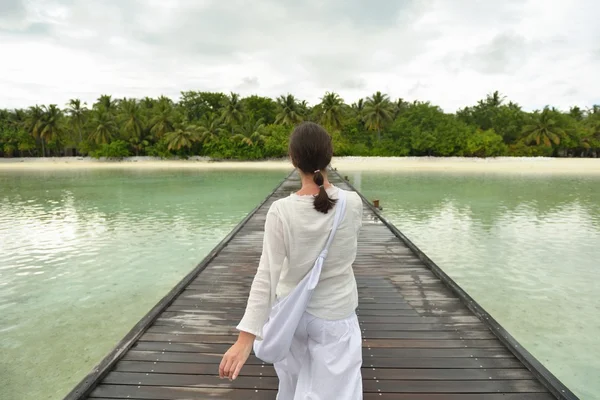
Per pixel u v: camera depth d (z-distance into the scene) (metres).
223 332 2.94
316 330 1.16
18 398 3.08
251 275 4.47
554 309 4.72
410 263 4.99
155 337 2.85
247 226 7.50
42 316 4.59
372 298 3.71
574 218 10.67
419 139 46.16
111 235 8.70
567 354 3.72
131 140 49.38
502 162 43.84
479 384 2.23
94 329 4.27
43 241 8.18
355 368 1.16
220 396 2.11
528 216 10.95
